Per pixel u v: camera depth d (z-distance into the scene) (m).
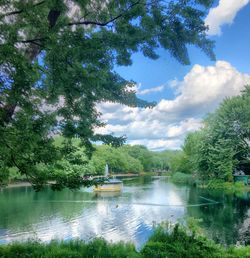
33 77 5.43
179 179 81.56
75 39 6.91
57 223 22.91
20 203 34.19
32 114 6.23
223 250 10.42
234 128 58.47
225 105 60.53
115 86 9.39
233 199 38.84
